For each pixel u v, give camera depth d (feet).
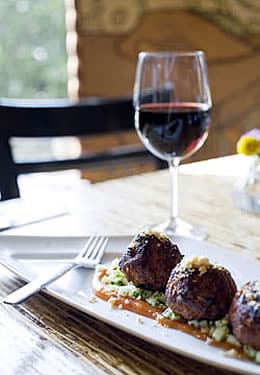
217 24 7.27
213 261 2.32
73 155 7.22
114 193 3.66
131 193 3.66
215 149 7.43
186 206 3.34
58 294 1.98
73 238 2.59
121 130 4.77
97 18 6.87
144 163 4.91
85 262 2.25
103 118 4.66
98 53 6.97
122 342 1.76
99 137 7.09
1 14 6.95
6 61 7.09
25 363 1.65
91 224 3.03
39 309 1.99
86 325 1.87
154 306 1.87
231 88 7.51
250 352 1.56
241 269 2.24
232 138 7.50
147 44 7.11
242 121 7.64
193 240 2.55
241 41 7.41
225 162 4.41
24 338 1.79
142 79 3.01
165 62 2.97
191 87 2.97
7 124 4.29
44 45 7.15
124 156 4.74
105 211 3.27
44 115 4.43
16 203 3.47
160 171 4.25
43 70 7.22
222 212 3.22
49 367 1.63
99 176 6.44
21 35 7.07
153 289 1.93
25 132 4.38
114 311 1.89
